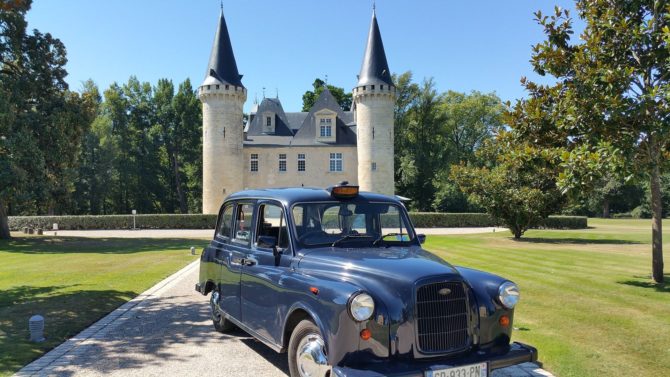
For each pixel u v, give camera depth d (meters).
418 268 4.30
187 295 10.21
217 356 5.95
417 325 4.00
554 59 11.40
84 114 31.73
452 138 72.19
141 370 5.44
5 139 26.61
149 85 69.38
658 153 10.80
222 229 7.03
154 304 9.26
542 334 6.78
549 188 26.52
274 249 5.27
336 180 55.91
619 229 38.75
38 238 30.83
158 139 68.25
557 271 13.37
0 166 25.73
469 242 25.00
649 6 10.83
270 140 57.09
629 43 10.62
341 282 4.20
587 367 5.38
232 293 6.19
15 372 5.35
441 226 45.34
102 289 10.82
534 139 12.30
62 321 7.71
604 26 10.84
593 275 12.55
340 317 3.90
